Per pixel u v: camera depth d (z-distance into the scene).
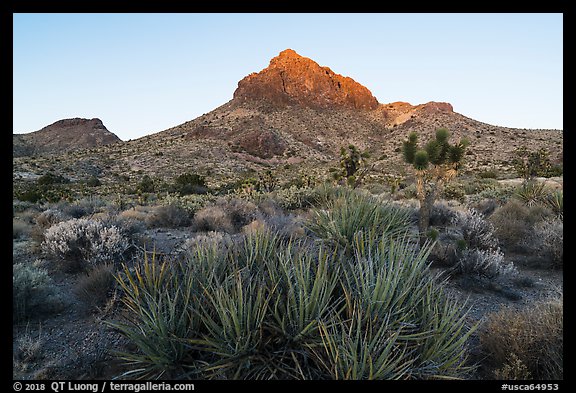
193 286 3.52
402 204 10.11
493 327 3.63
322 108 191.50
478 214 9.02
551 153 73.31
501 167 57.94
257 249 4.09
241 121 147.50
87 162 72.25
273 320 2.95
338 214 6.18
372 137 154.25
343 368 2.61
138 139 140.75
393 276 3.36
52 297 4.68
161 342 2.90
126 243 6.57
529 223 8.70
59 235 6.42
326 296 3.04
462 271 5.67
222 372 2.69
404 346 2.86
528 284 5.50
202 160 87.12
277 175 64.19
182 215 10.84
